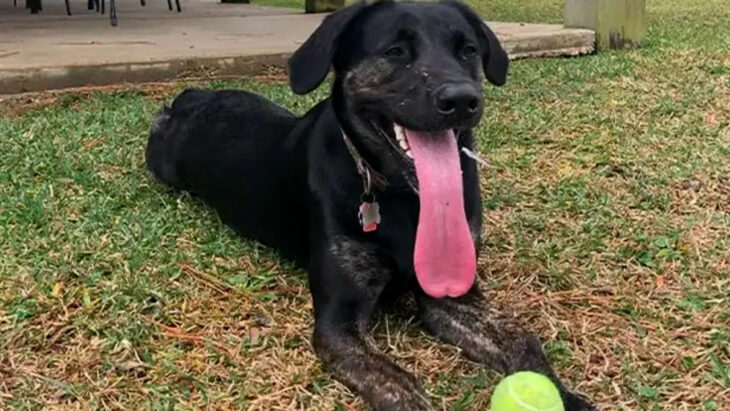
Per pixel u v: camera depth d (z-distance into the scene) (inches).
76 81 83.4
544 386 31.8
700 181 62.1
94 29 113.5
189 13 143.1
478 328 41.7
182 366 40.0
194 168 57.2
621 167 64.9
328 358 39.7
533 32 109.3
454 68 41.3
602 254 51.2
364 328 41.5
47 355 40.5
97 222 53.9
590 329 43.4
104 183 60.7
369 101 42.0
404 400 36.5
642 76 94.1
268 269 49.5
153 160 61.5
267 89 85.7
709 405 37.2
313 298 43.0
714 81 91.7
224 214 54.6
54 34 106.4
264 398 37.9
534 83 89.9
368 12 43.8
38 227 53.2
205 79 89.5
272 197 50.3
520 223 55.3
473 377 39.3
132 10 147.4
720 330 42.9
